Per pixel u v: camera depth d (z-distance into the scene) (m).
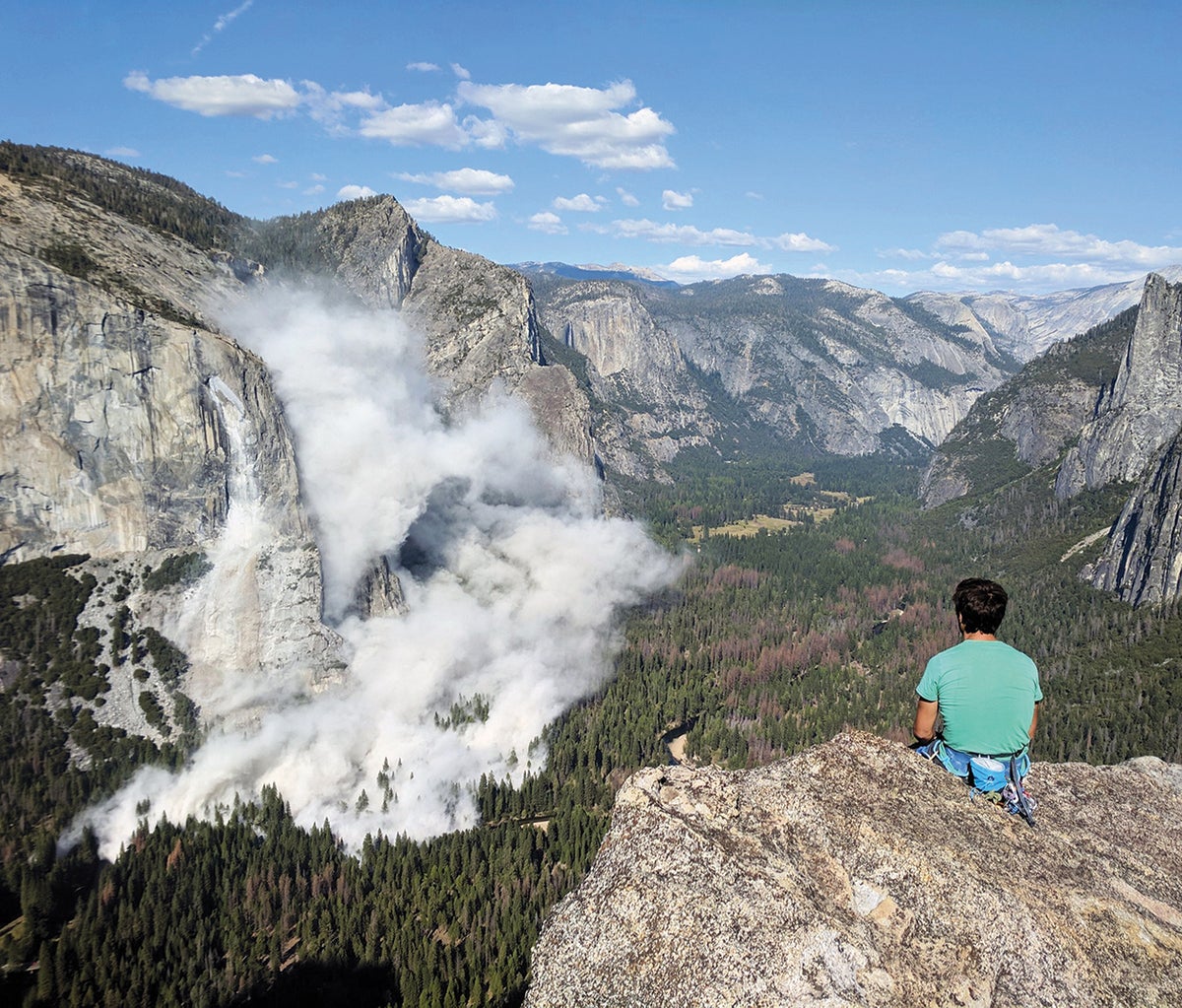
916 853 15.49
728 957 13.99
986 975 13.70
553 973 15.49
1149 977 13.88
